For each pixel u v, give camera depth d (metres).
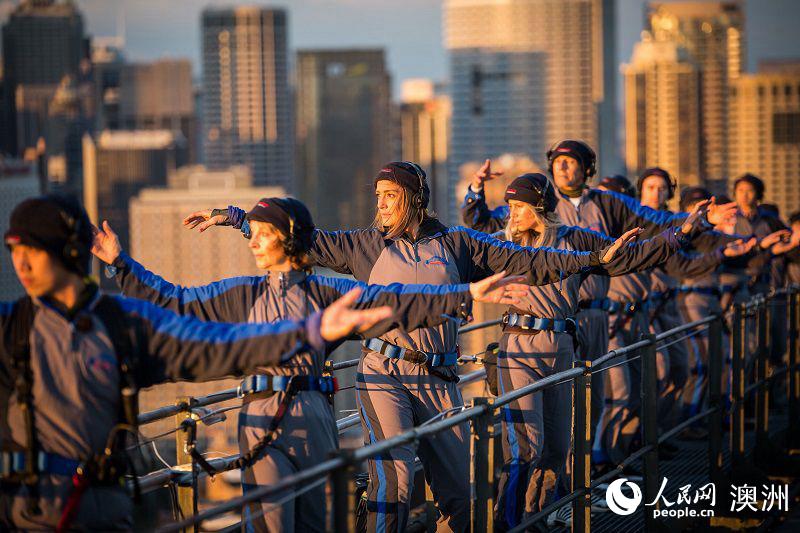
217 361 3.83
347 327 3.80
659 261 6.15
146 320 3.84
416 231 5.91
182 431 5.02
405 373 5.75
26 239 3.65
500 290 4.67
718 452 8.05
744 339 8.59
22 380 3.67
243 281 4.96
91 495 3.71
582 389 5.88
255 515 4.54
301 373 4.84
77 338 3.72
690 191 10.02
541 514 5.48
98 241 5.04
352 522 3.78
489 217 7.86
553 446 6.59
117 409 3.79
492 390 6.63
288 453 4.79
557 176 7.80
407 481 5.71
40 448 3.69
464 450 5.81
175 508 4.83
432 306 4.70
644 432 6.85
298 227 4.88
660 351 8.95
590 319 7.51
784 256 11.84
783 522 7.99
